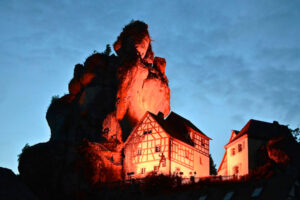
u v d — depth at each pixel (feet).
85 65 252.21
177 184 155.33
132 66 235.81
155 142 201.26
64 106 250.57
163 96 253.24
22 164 208.85
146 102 243.60
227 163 188.24
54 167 203.62
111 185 178.81
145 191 157.79
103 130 220.23
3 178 153.17
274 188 108.78
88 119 231.50
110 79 245.04
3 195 145.38
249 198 111.75
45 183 200.44
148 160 200.03
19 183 155.94
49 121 250.57
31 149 212.64
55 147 210.79
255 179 140.26
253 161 174.09
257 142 177.78
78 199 180.24
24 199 149.38
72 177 196.85
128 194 162.09
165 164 194.49
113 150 209.77
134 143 207.82
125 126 228.43
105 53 282.15
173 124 222.69
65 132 236.43
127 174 198.29
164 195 142.20
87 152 197.98
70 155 206.39
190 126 220.02
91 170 193.36
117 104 229.25
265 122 188.96
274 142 168.04
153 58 263.70
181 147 204.95
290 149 165.27
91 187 184.75
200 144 219.82
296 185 106.63
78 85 256.73
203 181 150.41
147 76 245.65
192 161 209.67
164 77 262.26
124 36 258.78
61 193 194.18
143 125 208.23
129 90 232.53
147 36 254.68
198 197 127.03
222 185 136.15
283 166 156.15
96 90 239.30
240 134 186.60
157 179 160.15
